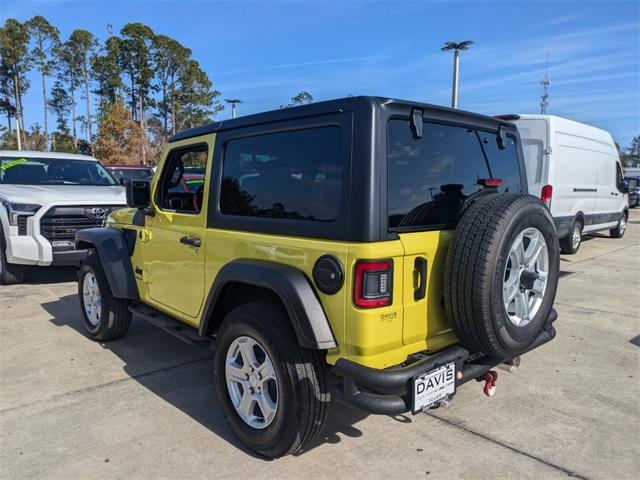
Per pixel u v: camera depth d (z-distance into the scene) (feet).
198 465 9.54
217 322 11.18
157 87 207.00
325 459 9.72
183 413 11.61
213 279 10.90
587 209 34.06
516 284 9.12
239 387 10.19
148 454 9.92
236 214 10.37
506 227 8.33
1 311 19.98
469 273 8.28
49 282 25.18
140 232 13.97
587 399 12.42
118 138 163.53
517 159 11.93
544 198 28.02
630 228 57.41
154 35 198.18
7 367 14.37
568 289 24.18
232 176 10.55
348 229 8.09
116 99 195.11
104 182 28.30
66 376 13.74
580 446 10.26
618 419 11.41
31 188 24.40
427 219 9.16
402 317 8.35
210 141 11.18
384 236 8.06
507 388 13.04
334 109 8.46
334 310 8.23
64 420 11.29
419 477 9.17
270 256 9.32
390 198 8.42
